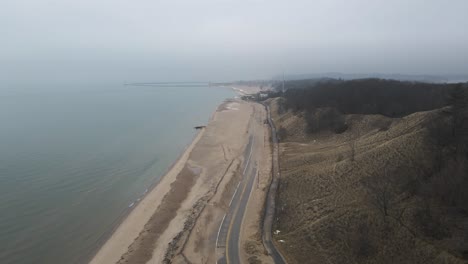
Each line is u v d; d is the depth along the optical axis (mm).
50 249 49562
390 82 128750
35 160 91062
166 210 60250
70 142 112250
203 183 72312
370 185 46125
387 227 39375
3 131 128750
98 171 83438
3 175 79000
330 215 45250
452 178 40844
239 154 90375
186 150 102125
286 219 50312
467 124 48500
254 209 56000
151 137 123625
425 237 36281
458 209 38156
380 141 60281
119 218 59062
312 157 70188
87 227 55969
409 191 43469
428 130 51562
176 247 47062
